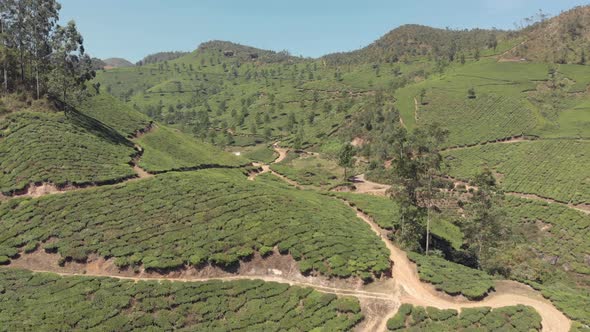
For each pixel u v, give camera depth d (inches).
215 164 4202.8
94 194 2281.0
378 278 1962.4
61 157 2529.5
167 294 1674.5
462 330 1616.6
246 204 2341.3
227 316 1625.2
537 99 6122.1
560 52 7637.8
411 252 2301.9
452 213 3452.3
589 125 5162.4
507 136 5172.2
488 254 2477.9
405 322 1673.2
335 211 2743.6
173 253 1889.8
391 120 5753.0
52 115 2997.0
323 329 1578.5
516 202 3838.6
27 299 1572.3
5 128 2687.0
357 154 5305.1
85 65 3474.4
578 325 1679.4
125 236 1966.0
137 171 2930.6
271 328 1565.0
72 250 1846.7
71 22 3181.6
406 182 2463.1
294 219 2263.8
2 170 2370.8
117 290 1657.2
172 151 4065.0
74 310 1514.5
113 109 4343.0
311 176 4665.4
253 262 1943.9
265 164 5600.4
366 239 2241.6
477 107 5930.1
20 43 3056.1
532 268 2610.7
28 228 1963.6
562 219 3476.9
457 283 1951.3
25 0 2947.8
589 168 4163.4
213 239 1991.9
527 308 1782.7
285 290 1806.1
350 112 6850.4
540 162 4456.2
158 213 2174.0
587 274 2871.6
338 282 1895.9
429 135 2492.6
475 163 4709.6
